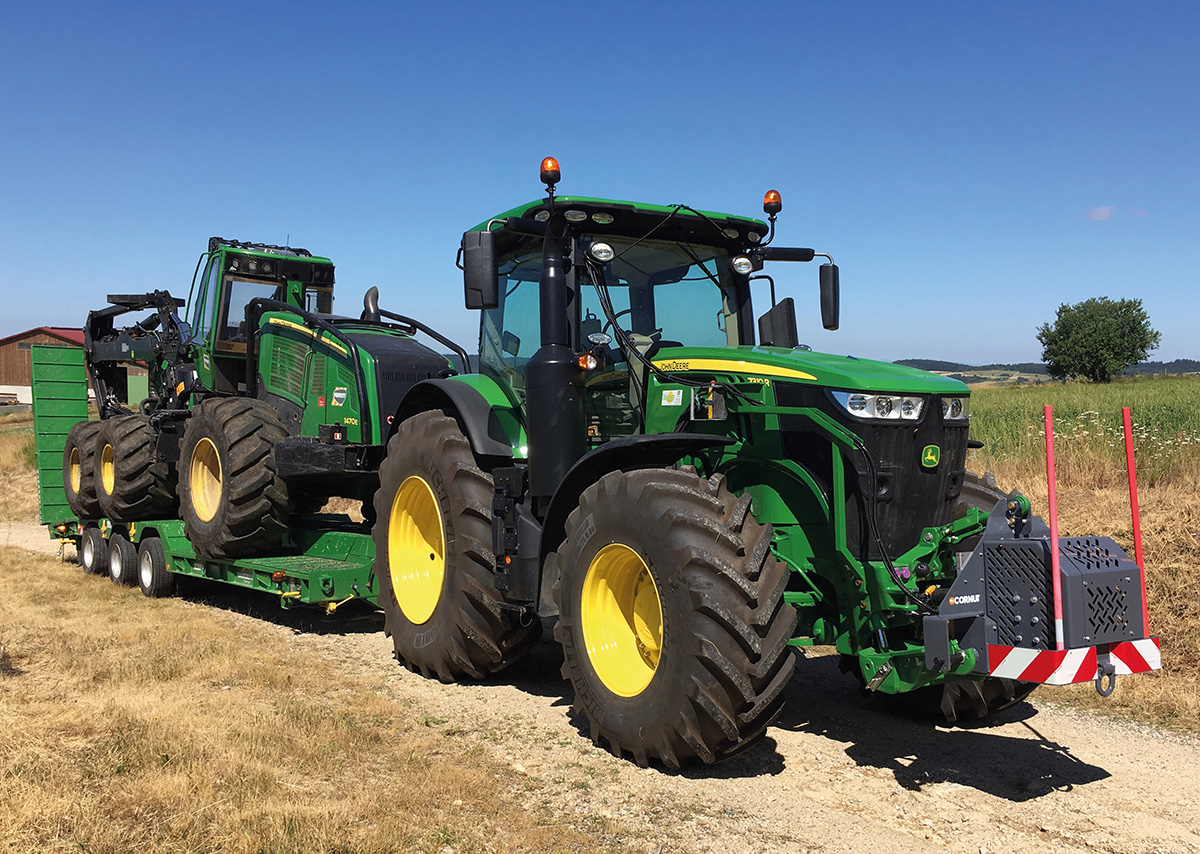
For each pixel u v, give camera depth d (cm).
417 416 601
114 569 895
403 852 320
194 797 352
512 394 554
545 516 483
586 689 443
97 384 1098
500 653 542
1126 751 447
